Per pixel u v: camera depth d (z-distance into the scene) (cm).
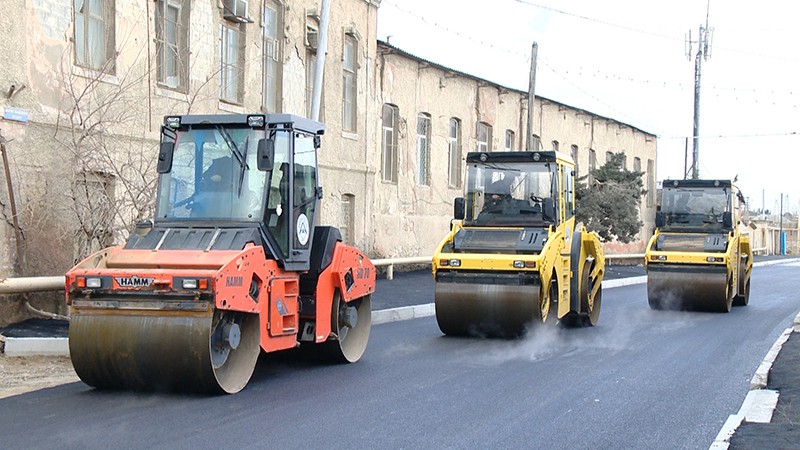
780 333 1569
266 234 996
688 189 2094
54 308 1347
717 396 970
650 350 1327
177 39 1822
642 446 750
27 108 1404
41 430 761
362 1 2564
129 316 890
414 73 2952
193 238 973
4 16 1359
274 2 2183
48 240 1415
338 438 757
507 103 3638
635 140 5069
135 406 867
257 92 2094
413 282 2300
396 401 918
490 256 1401
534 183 1508
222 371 937
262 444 731
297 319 1058
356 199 2572
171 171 1038
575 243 1582
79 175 1422
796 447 714
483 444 747
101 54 1603
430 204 3083
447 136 3200
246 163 1017
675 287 1955
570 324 1677
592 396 962
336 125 2453
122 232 1466
